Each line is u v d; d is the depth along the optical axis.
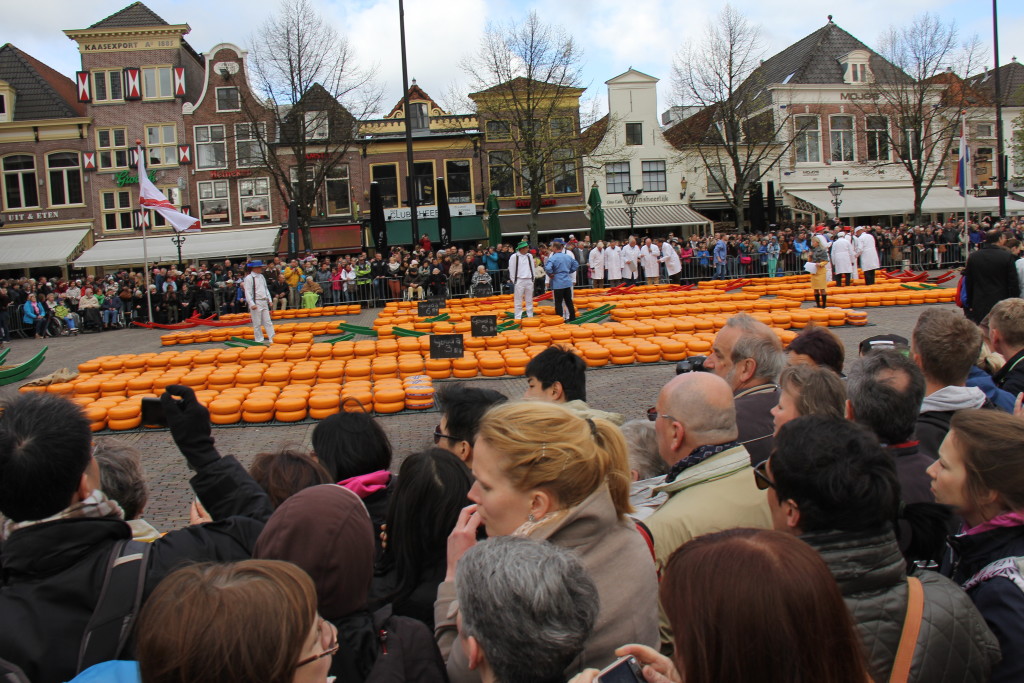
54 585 2.36
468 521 2.75
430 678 2.38
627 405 10.30
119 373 13.37
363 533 2.47
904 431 3.52
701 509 3.09
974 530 2.70
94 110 41.31
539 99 37.88
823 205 45.84
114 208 41.47
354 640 2.36
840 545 2.23
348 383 11.45
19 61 43.56
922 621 2.15
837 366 5.11
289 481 3.51
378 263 26.39
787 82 46.94
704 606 1.67
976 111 48.38
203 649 1.66
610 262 26.56
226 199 41.47
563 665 1.97
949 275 24.42
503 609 1.92
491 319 14.38
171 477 7.88
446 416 4.14
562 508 2.49
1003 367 5.23
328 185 41.59
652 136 44.50
